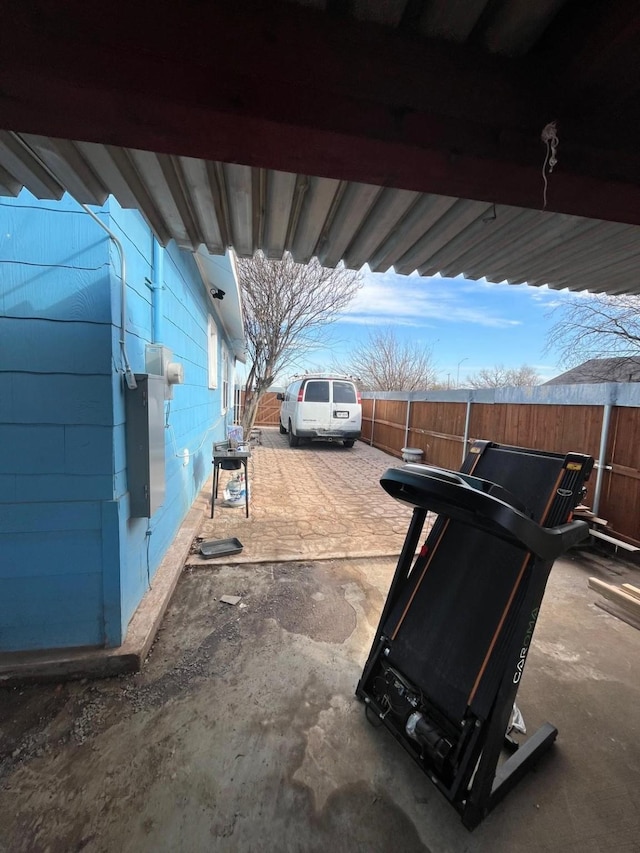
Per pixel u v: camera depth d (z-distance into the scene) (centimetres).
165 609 271
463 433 696
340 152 112
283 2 94
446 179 124
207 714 189
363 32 99
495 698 145
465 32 101
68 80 91
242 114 99
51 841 134
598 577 353
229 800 150
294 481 689
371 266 267
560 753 177
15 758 163
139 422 229
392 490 183
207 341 621
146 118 101
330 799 152
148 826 140
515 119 112
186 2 91
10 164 146
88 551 211
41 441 200
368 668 194
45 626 210
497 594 162
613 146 120
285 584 320
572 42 101
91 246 198
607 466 409
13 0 86
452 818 147
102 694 198
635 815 151
